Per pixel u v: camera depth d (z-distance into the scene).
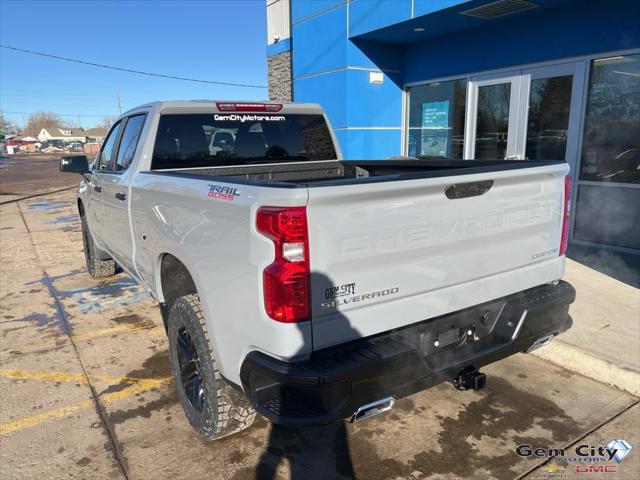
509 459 2.93
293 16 10.10
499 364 4.07
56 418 3.40
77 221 11.86
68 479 2.81
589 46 6.68
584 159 7.05
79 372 4.05
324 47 9.36
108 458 2.98
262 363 2.29
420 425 3.28
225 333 2.56
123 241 4.36
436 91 9.09
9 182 25.36
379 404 2.36
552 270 3.25
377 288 2.40
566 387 3.70
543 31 7.18
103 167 5.07
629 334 4.19
